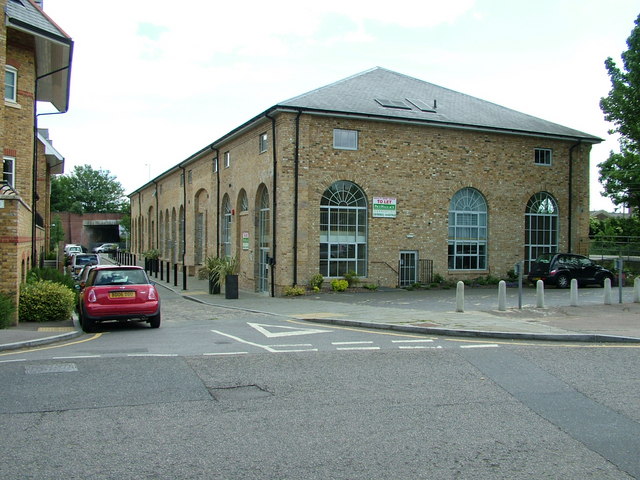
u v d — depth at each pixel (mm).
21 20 16984
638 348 10078
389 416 6098
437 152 25016
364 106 24156
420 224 24688
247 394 6879
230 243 29750
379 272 23922
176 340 11367
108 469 4637
